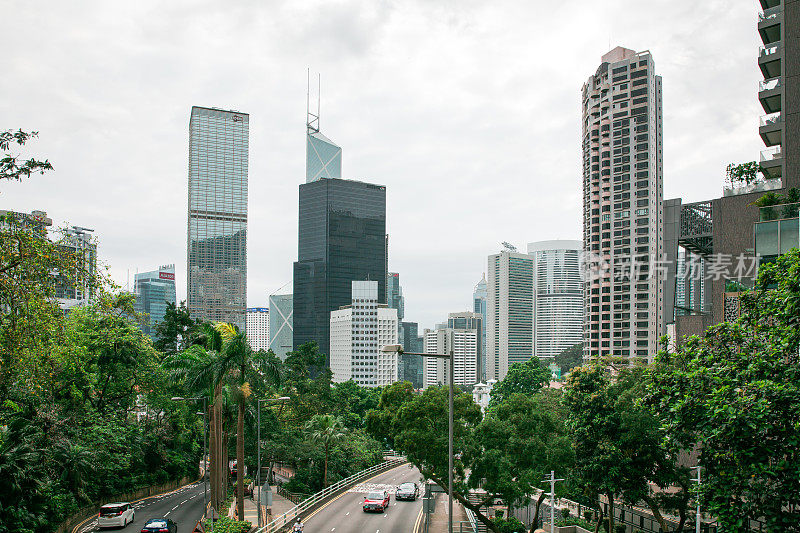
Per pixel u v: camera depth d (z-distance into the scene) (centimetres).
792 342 1991
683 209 10212
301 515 4825
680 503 3753
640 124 14638
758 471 1792
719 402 1864
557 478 4081
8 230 2581
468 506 4128
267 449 7000
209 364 4391
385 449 10700
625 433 3550
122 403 6397
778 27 5828
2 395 3194
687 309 7494
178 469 7344
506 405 4128
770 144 5859
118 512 4512
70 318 5403
